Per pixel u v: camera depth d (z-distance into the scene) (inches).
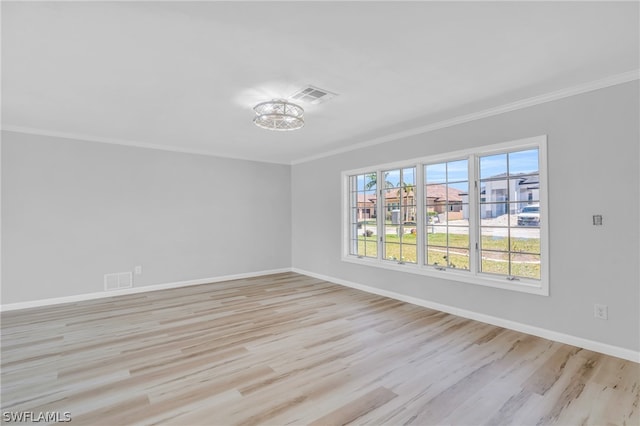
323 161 234.7
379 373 97.0
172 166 212.1
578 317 113.5
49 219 171.5
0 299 159.2
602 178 108.0
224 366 101.7
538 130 122.8
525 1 66.6
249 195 247.4
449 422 74.5
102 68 96.3
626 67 98.4
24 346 116.6
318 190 240.2
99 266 185.6
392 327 135.8
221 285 217.8
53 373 97.0
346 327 136.1
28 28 75.0
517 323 129.9
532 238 128.8
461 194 151.9
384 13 70.6
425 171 168.1
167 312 157.4
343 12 70.1
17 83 107.0
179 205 214.5
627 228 103.2
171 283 210.5
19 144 163.9
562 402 81.9
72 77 102.3
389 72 100.6
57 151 173.9
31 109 134.7
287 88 112.3
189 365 102.3
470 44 84.4
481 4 67.6
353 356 108.6
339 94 118.3
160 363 103.7
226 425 73.4
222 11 69.2
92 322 142.6
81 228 180.5
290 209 271.3
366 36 80.0
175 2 65.7
